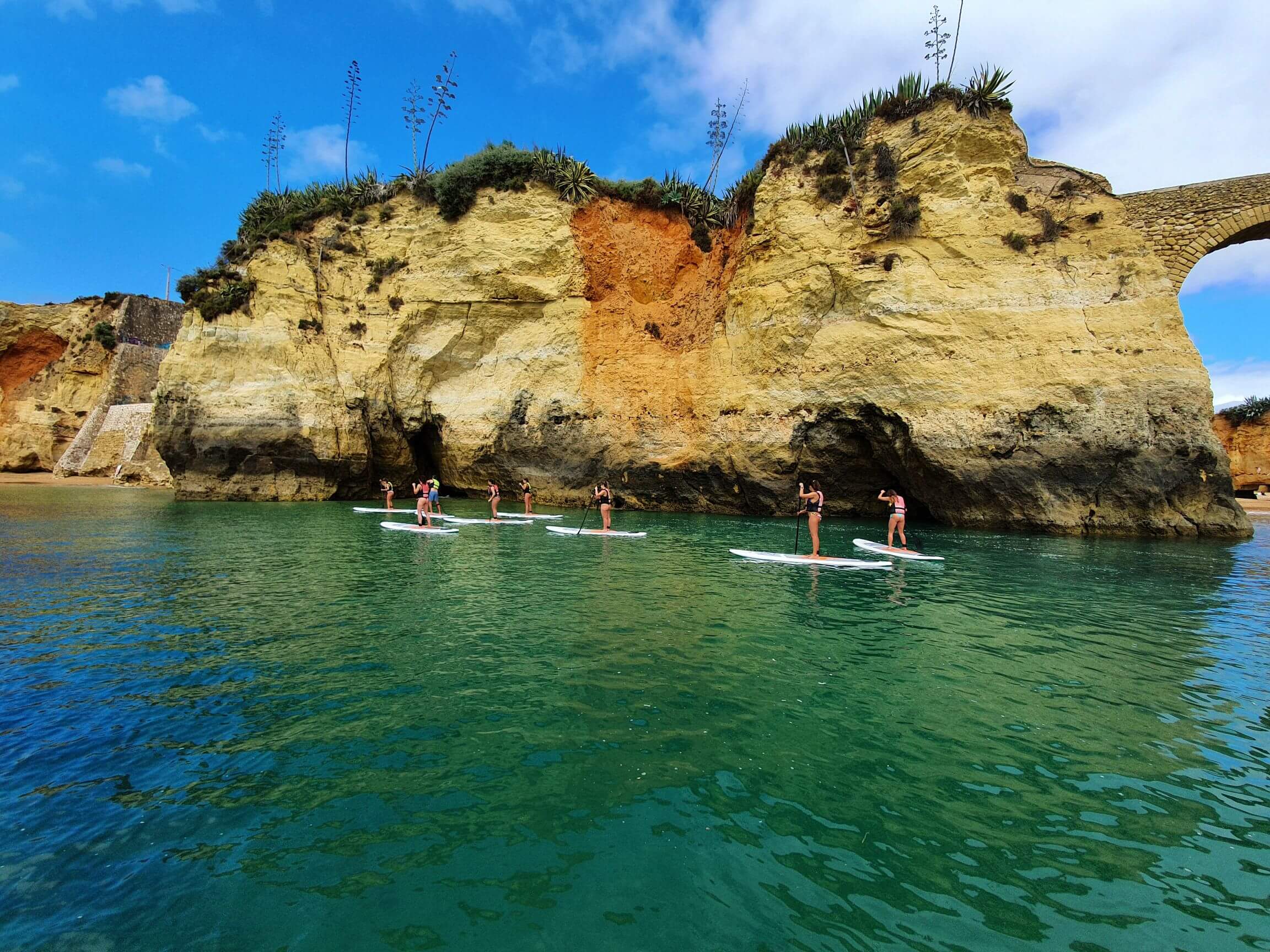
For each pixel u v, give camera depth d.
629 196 32.62
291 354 29.55
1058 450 20.17
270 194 35.16
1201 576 12.97
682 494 28.27
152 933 3.07
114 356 53.03
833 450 24.62
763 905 3.31
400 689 6.20
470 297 31.09
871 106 25.17
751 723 5.52
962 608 10.01
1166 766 4.86
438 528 19.20
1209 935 3.12
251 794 4.33
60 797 4.27
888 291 22.94
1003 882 3.52
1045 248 21.42
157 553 14.22
